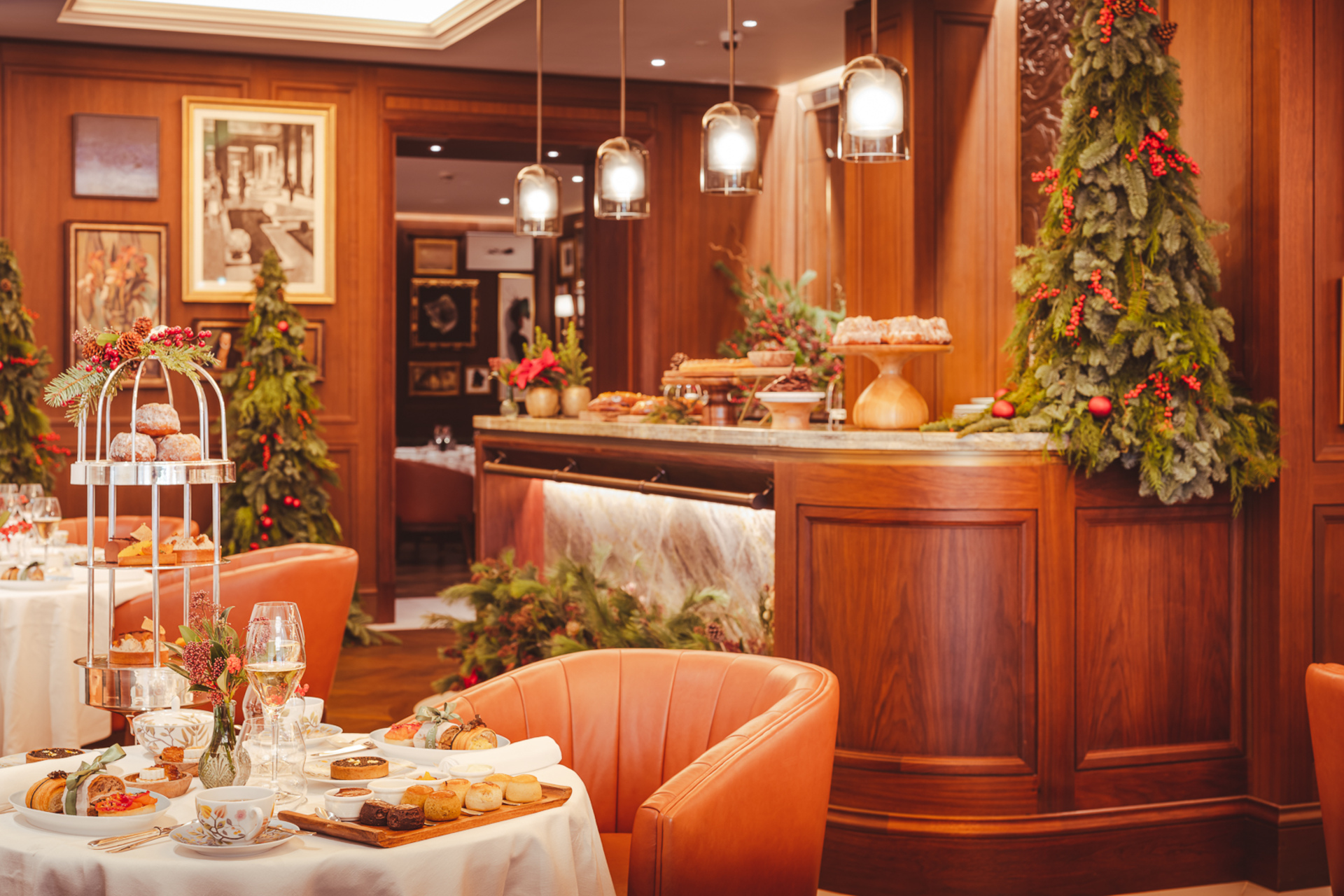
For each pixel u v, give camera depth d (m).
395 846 1.88
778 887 2.42
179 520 5.70
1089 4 3.70
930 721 3.72
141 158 7.62
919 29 5.95
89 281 7.57
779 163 8.72
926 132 5.97
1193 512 3.89
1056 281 3.79
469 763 2.20
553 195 5.30
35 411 6.93
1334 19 3.86
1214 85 4.04
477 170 11.93
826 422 6.79
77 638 4.20
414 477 10.62
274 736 2.06
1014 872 3.69
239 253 7.82
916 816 3.71
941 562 3.71
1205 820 3.89
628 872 2.46
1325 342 3.88
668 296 8.60
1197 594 3.91
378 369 8.12
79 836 1.92
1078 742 3.78
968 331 6.08
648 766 2.85
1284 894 3.82
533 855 2.00
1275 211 3.82
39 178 7.48
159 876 1.78
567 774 2.30
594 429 5.18
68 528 5.73
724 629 4.63
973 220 6.06
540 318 15.55
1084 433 3.65
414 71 8.12
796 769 2.44
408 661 6.97
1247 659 3.95
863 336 4.26
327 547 4.98
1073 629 3.76
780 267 8.74
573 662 2.90
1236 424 3.76
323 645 4.62
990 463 3.69
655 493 4.68
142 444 2.72
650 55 7.84
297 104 7.88
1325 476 3.88
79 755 2.37
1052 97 5.70
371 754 2.39
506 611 5.03
